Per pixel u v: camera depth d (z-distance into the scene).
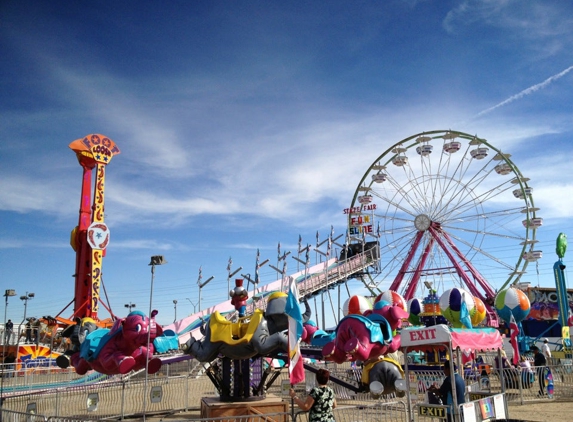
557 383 21.53
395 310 17.98
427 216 45.38
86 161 47.44
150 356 15.34
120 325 15.42
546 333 45.03
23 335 41.59
